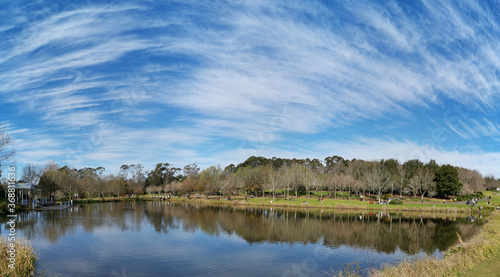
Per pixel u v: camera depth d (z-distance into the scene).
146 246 26.55
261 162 129.12
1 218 40.97
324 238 32.53
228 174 110.38
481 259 17.22
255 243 29.22
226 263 21.98
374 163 99.44
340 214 57.72
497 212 53.22
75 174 89.06
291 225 41.66
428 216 55.78
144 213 53.31
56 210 54.38
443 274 14.78
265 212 59.97
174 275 19.22
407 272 15.54
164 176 129.88
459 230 38.44
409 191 88.25
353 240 31.55
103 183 97.25
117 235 31.06
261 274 19.70
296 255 24.77
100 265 20.59
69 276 18.22
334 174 97.12
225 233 34.31
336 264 22.25
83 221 39.94
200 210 62.34
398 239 32.25
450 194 88.38
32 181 72.06
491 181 124.06
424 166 98.38
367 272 19.83
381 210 65.44
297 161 133.62
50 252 23.42
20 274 17.19
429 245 29.36
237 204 80.19
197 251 25.31
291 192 104.38
